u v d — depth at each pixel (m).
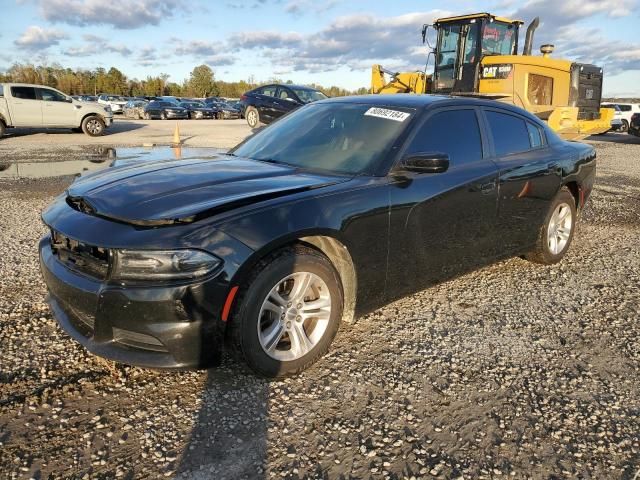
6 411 2.58
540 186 4.51
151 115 32.78
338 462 2.32
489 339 3.50
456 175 3.72
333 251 3.13
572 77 13.28
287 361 2.89
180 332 2.51
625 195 8.73
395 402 2.77
